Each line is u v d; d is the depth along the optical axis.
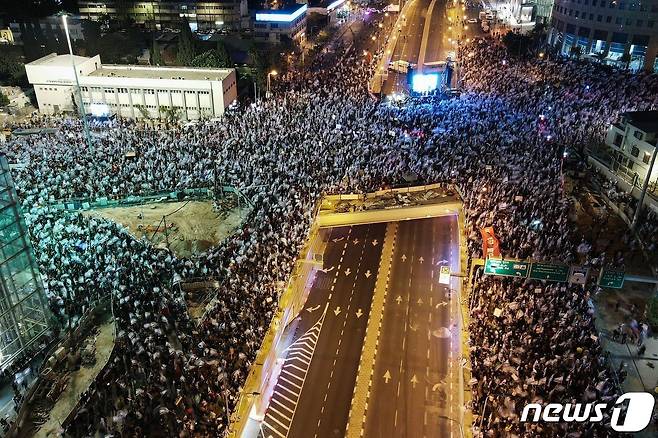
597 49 143.75
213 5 163.88
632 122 76.62
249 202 71.31
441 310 56.06
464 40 162.25
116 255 58.97
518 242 59.78
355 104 103.25
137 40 143.62
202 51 131.75
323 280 60.84
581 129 91.69
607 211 72.50
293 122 93.56
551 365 44.03
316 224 69.31
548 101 103.44
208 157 81.44
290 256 59.06
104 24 156.12
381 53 154.75
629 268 60.69
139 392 41.91
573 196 75.50
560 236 61.56
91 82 107.44
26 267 47.09
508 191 70.94
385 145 84.31
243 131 90.44
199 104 107.88
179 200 75.50
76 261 57.38
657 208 69.38
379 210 72.12
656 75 123.12
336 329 53.34
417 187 76.38
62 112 109.19
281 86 118.31
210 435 39.81
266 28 157.38
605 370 44.50
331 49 158.25
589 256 60.41
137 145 85.75
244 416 42.06
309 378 47.34
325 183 74.94
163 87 106.94
